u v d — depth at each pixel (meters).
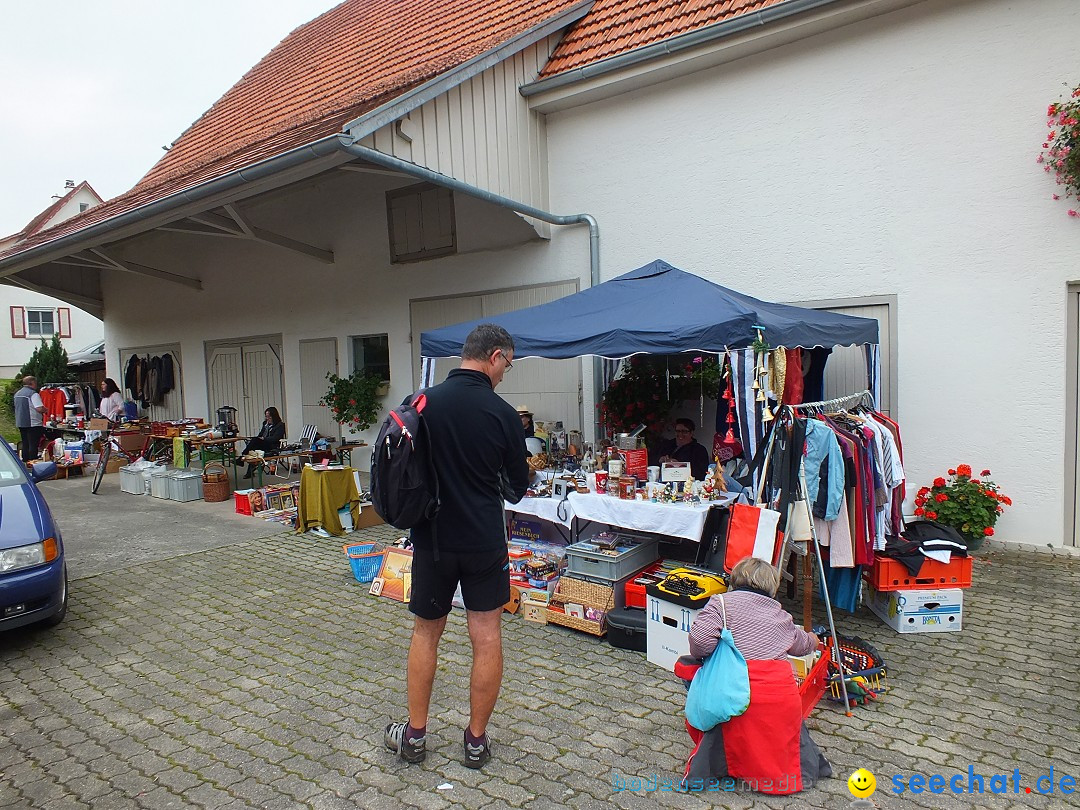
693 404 7.12
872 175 6.15
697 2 7.30
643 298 5.22
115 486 10.45
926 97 5.87
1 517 4.36
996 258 5.65
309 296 10.69
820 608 4.61
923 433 6.03
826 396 6.56
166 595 5.29
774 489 3.69
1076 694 3.44
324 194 10.23
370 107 6.48
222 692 3.69
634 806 2.65
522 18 8.71
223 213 8.87
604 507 4.60
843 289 6.34
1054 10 5.33
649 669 3.86
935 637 4.12
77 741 3.22
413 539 2.88
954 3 5.70
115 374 14.98
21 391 12.08
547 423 8.23
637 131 7.44
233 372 12.21
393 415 2.76
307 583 5.54
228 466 11.14
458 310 8.91
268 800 2.73
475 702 2.87
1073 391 5.44
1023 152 5.50
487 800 2.70
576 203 7.91
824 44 6.31
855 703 3.38
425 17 10.44
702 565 4.27
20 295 25.72
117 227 7.93
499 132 7.35
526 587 4.75
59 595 4.38
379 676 3.84
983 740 3.05
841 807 2.62
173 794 2.79
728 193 6.91
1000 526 5.78
